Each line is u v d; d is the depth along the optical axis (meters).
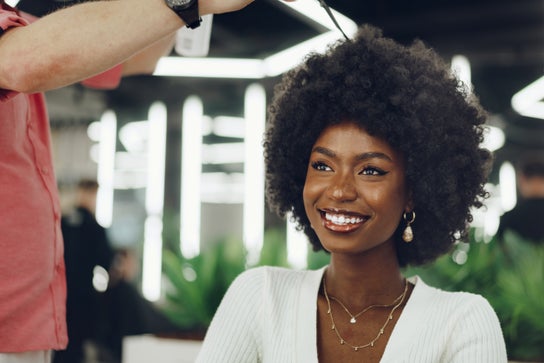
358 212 1.07
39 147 1.20
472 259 2.35
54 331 1.19
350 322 1.14
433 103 1.12
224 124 8.80
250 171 7.55
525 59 6.96
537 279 2.25
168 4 0.95
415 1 6.82
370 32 1.21
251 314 1.19
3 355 1.11
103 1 0.97
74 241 4.01
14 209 1.12
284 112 1.24
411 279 1.21
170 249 2.89
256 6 6.68
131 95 8.20
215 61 5.29
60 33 0.94
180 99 8.23
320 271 1.21
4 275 1.10
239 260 2.65
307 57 1.24
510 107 9.30
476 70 8.52
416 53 1.21
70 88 7.70
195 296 2.60
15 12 1.12
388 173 1.09
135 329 4.15
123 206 8.56
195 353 2.34
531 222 3.31
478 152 1.22
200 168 8.09
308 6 3.73
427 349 1.10
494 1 6.69
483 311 1.13
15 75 0.95
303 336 1.13
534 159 3.38
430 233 1.22
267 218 7.33
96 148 7.98
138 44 0.96
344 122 1.10
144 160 8.70
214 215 9.12
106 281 4.17
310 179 1.11
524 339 2.22
